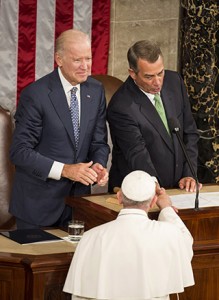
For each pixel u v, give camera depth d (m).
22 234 8.88
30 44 13.59
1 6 13.38
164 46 14.20
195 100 13.57
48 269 7.91
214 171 13.74
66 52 9.46
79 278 7.40
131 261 7.26
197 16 13.41
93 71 14.09
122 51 14.28
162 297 7.40
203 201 9.02
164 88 10.22
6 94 13.59
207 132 13.61
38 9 13.56
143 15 14.22
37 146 9.87
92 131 9.96
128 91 10.07
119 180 10.21
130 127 9.88
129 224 7.37
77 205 9.16
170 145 10.03
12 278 8.04
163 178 10.06
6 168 12.70
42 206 9.88
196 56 13.48
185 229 7.75
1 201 12.71
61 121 9.71
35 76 13.68
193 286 8.62
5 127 12.72
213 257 8.62
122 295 7.27
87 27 13.90
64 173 9.43
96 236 7.42
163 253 7.34
